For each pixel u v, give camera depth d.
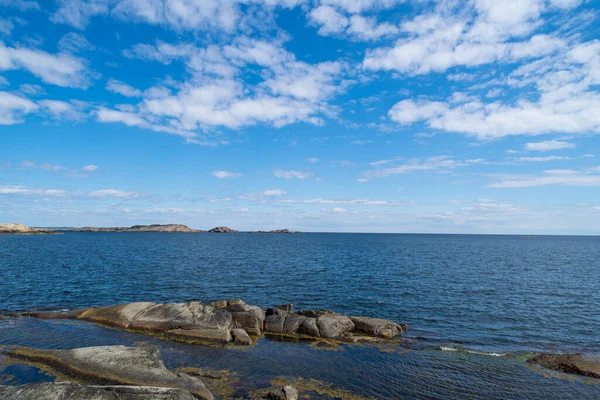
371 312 28.20
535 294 35.75
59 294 32.06
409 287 38.91
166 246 107.50
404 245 140.62
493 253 97.31
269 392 13.26
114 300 30.62
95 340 19.41
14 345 18.14
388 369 16.55
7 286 34.78
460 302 31.77
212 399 12.98
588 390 14.70
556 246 151.25
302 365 16.72
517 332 23.41
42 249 83.12
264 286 38.47
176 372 15.36
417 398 13.80
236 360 17.09
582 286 40.88
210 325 20.92
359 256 80.19
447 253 94.31
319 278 44.62
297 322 21.89
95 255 70.12
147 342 19.33
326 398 13.55
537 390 14.65
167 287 36.81
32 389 11.17
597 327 24.67
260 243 143.50
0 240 123.00
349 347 19.48
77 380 13.92
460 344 20.72
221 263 60.50
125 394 11.28
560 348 20.62
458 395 14.12
